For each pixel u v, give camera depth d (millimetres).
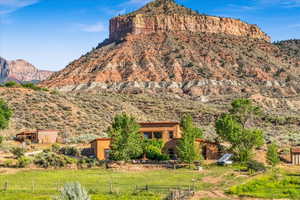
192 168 56500
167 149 67875
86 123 97938
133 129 61906
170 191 37781
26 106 100875
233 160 63531
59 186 41281
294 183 46094
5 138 82062
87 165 57094
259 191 40125
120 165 58094
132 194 37156
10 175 48812
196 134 62250
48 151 66625
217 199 35469
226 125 66125
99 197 35344
